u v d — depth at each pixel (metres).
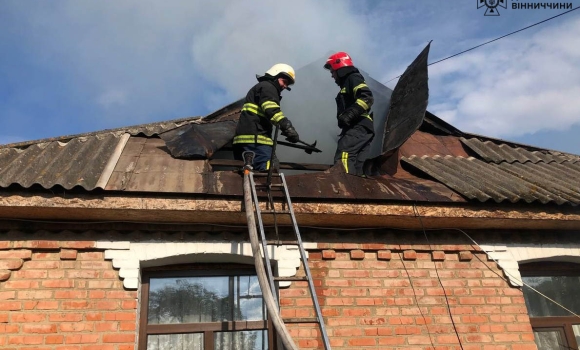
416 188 5.36
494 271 5.48
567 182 6.18
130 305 4.66
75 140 6.07
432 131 7.81
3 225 4.73
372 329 4.98
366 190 5.13
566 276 5.98
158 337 4.91
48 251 4.73
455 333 5.11
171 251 4.91
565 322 5.71
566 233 5.83
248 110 5.91
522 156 7.21
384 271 5.26
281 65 6.29
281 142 5.97
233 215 4.79
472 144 7.42
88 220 4.82
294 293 4.99
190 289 5.17
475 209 5.19
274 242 5.10
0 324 4.40
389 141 6.44
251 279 5.29
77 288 4.64
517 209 5.29
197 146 5.78
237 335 5.05
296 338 4.81
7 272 4.57
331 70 6.79
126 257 4.81
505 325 5.25
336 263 5.20
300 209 4.82
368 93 6.28
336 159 5.98
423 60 6.84
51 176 4.71
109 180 4.74
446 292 5.28
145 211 4.62
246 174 4.91
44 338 4.42
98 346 4.47
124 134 6.37
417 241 5.47
